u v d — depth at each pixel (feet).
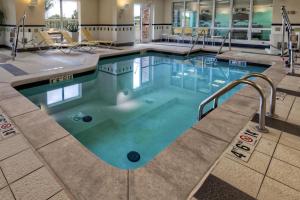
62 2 33.76
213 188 5.82
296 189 5.80
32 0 27.61
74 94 17.60
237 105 11.17
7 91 13.08
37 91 16.65
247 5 34.32
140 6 40.50
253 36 34.86
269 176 6.25
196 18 39.81
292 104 11.30
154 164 6.76
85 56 25.54
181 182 6.04
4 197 5.55
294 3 27.58
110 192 5.73
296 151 7.36
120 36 35.19
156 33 43.01
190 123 12.85
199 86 19.90
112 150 10.11
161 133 11.73
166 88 19.42
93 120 13.10
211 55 32.63
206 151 7.36
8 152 7.34
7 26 29.22
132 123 12.81
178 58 31.09
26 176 6.27
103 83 20.42
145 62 28.73
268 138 8.13
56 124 9.30
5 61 21.80
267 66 24.06
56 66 19.98
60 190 5.79
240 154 7.20
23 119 9.66
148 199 5.50
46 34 27.63
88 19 35.37
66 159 7.05
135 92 18.33
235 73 23.82
